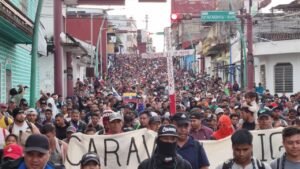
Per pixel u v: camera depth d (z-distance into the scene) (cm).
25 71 2634
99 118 1397
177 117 820
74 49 3669
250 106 1229
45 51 2636
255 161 654
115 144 1021
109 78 6694
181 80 6244
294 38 4188
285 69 4044
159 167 673
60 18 2372
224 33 5584
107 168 1019
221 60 6072
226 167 657
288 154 648
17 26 1848
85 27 6831
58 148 991
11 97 2025
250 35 3244
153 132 1030
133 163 1022
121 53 12812
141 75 8969
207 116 1584
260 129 1078
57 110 1934
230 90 3697
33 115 1321
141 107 2306
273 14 4447
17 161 604
